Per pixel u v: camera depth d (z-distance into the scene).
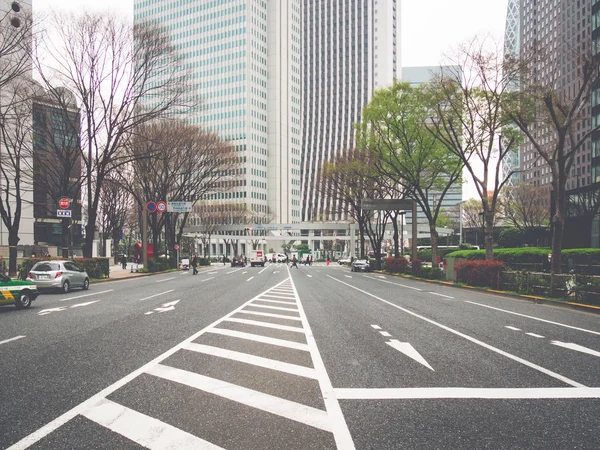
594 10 45.53
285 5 146.62
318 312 14.20
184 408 5.32
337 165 45.62
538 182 106.56
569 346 9.07
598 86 21.38
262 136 138.75
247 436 4.54
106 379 6.52
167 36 29.92
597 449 4.30
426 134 32.66
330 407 5.38
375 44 153.12
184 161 42.94
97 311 14.44
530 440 4.48
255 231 105.50
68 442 4.39
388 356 8.05
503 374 6.88
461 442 4.41
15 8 23.53
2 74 23.89
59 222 58.66
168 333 10.28
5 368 7.13
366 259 55.97
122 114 33.81
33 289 15.66
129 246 69.75
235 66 132.00
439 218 94.69
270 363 7.50
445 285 28.44
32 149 33.56
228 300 17.81
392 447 4.29
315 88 157.12
